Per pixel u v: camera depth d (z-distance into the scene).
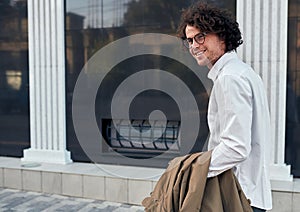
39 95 5.21
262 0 4.06
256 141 1.63
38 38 5.14
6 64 5.58
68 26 5.16
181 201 1.58
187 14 1.70
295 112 4.29
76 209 4.33
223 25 1.62
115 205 4.46
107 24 5.01
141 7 4.85
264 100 1.66
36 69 5.19
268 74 4.11
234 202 1.56
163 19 4.76
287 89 4.29
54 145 5.20
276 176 4.14
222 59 1.65
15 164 5.18
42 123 5.23
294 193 3.82
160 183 1.72
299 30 4.20
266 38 4.08
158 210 1.64
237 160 1.50
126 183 4.49
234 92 1.51
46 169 4.90
